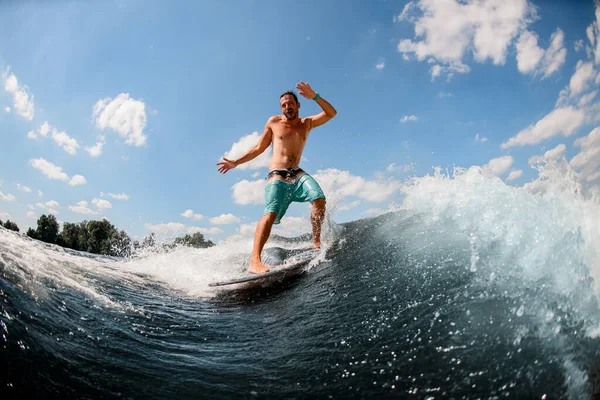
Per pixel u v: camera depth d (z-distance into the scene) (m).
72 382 1.35
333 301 2.68
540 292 1.96
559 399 1.36
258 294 3.42
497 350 1.62
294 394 1.51
